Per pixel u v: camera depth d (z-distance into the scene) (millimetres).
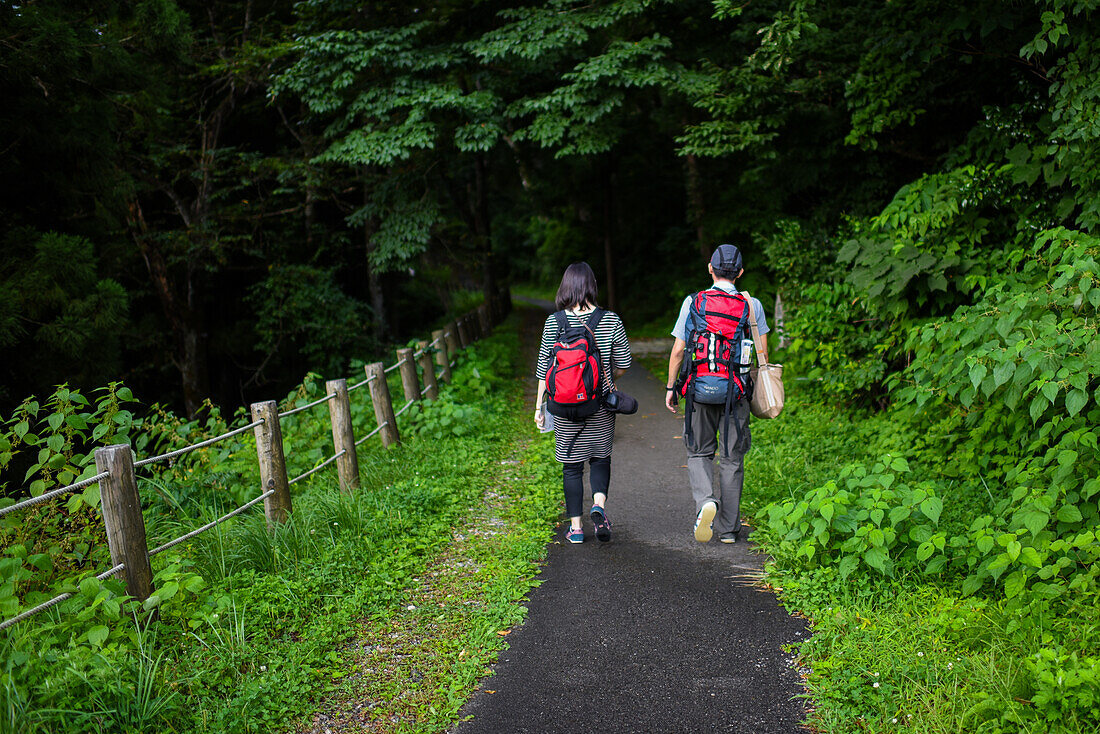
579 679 3188
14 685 2580
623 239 27641
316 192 16625
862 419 7297
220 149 15906
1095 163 5727
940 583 3668
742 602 3859
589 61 12922
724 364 4312
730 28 13758
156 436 6180
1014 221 6562
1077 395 3521
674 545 4738
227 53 16188
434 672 3266
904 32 8148
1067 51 6875
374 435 7637
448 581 4258
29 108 8867
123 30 11219
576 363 4387
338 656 3416
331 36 13047
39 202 9750
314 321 16312
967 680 2844
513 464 6898
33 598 3295
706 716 2891
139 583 3430
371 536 4770
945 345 4785
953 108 9062
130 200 14406
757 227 15641
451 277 30516
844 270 8219
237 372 18641
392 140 13023
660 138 23453
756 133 11016
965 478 5137
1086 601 3184
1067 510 3336
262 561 4266
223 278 18203
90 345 9047
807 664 3217
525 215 42875
